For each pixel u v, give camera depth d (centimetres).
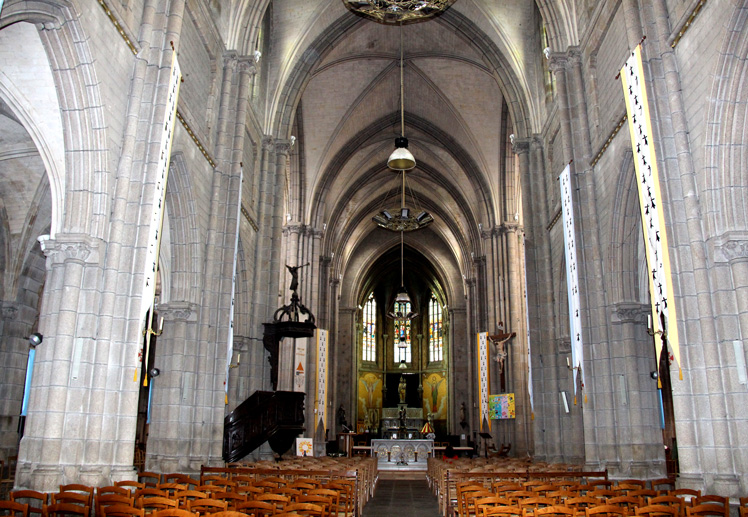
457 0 2578
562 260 2175
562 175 1898
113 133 1211
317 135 3509
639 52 1266
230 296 1783
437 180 4238
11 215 1886
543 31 2405
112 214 1195
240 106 1917
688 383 1138
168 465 1531
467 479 1362
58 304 1102
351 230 4803
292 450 2725
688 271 1162
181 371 1619
